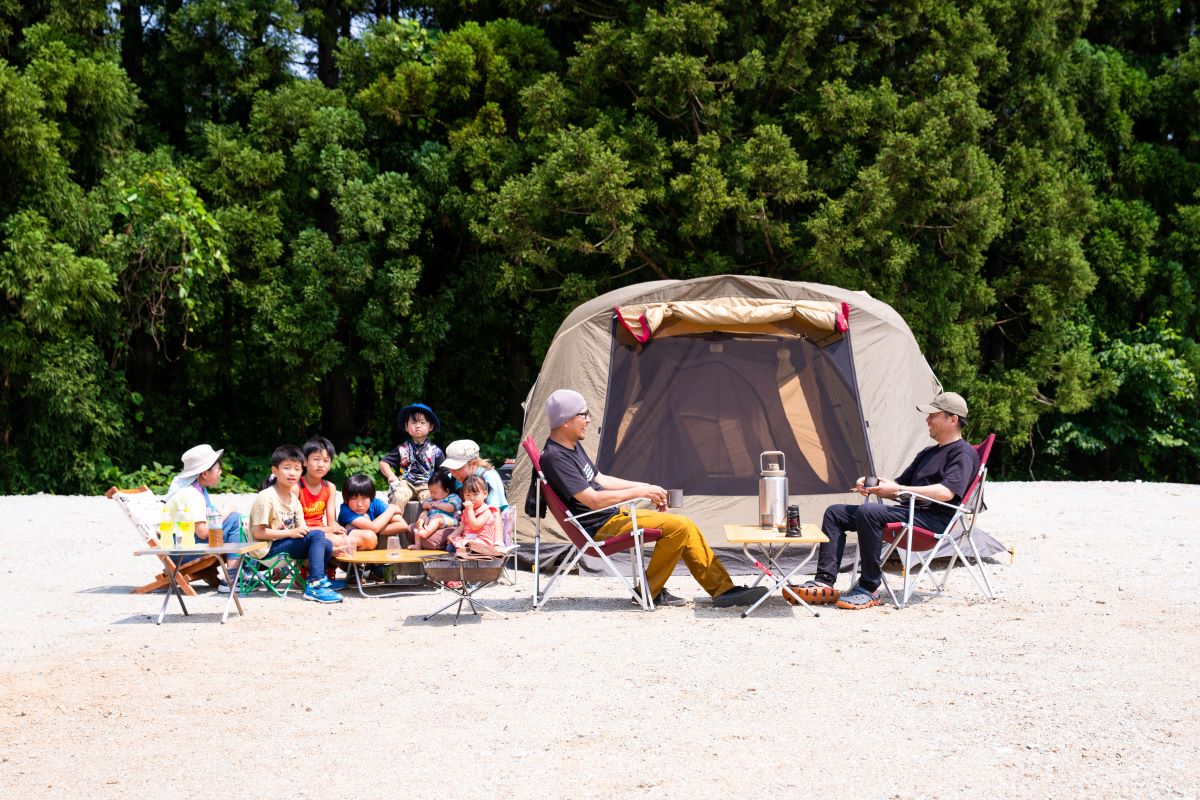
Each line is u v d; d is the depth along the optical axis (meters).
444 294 18.56
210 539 6.95
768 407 8.91
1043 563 8.19
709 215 15.63
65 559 9.15
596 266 17.52
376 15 20.61
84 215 15.97
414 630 5.99
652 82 16.06
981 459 6.76
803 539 6.33
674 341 8.98
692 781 3.50
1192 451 21.56
